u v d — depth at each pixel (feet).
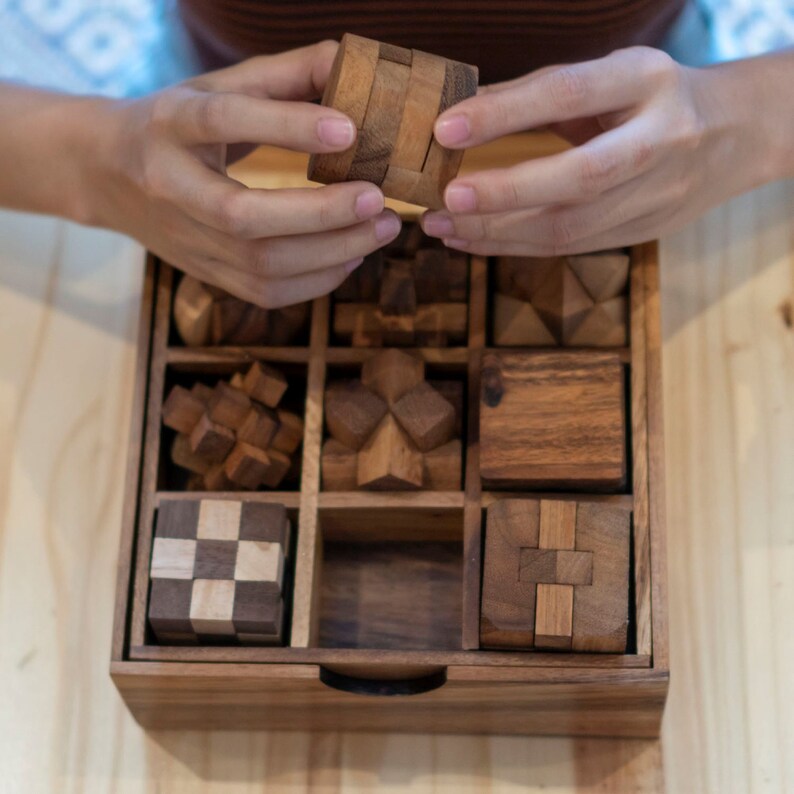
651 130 2.27
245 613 2.42
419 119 2.19
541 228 2.36
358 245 2.35
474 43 2.60
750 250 2.86
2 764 2.66
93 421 2.86
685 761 2.59
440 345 2.60
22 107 2.58
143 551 2.50
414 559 2.67
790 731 2.58
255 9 2.54
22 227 3.00
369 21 2.56
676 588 2.68
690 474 2.73
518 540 2.40
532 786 2.60
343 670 2.44
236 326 2.60
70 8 3.05
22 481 2.82
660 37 2.67
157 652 2.44
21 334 2.92
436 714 2.56
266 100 2.23
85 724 2.68
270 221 2.26
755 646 2.63
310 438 2.55
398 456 2.49
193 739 2.67
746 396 2.77
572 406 2.46
